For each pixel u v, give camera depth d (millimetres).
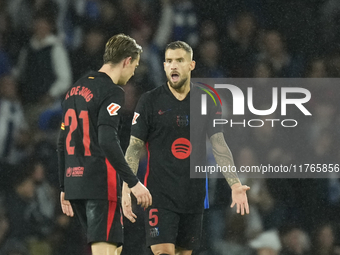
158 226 12531
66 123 11516
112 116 10812
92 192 10992
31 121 20906
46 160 20297
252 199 20250
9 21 22094
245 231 19531
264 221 19969
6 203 19156
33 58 21812
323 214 20469
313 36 24344
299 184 20812
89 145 11141
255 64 23875
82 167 11109
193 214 12961
